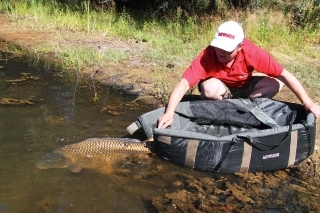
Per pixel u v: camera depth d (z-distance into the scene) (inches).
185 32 387.2
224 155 146.8
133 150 159.2
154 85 250.7
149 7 522.3
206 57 168.2
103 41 355.6
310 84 247.1
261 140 146.1
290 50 331.6
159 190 140.7
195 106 176.1
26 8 487.8
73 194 137.2
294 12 441.4
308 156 159.8
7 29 392.2
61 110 206.7
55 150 156.2
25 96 224.1
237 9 470.6
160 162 156.2
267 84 180.9
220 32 158.2
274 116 174.2
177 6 495.8
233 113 175.6
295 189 144.0
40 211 128.0
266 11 446.0
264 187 144.2
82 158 153.9
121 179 146.4
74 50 317.1
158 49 332.2
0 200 132.2
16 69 274.7
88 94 233.3
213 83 174.4
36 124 187.9
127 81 258.1
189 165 151.9
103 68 282.8
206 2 490.6
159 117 170.6
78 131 182.5
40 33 379.2
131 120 198.2
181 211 130.0
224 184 144.7
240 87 183.0
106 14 473.7
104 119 197.8
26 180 143.6
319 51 335.3
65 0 528.1
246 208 132.3
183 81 165.3
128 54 315.3
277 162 152.0
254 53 165.0
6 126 184.5
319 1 448.8
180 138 149.6
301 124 151.7
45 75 264.8
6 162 154.1
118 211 129.1
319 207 134.6
